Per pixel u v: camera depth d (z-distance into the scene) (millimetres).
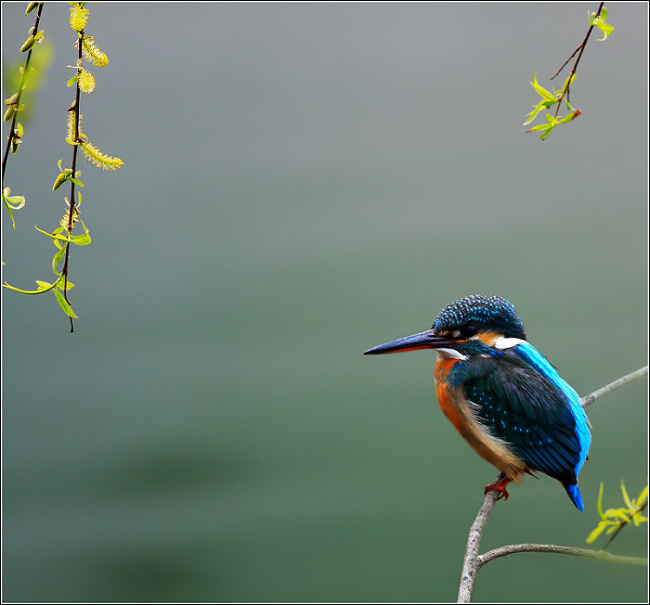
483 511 6727
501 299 7988
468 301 7879
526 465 7523
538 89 4992
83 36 3996
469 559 5652
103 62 4023
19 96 3881
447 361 7965
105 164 4062
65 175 4078
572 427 7371
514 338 7949
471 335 7824
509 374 7562
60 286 4164
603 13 4801
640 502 6316
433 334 7875
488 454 7711
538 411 7359
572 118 4949
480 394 7586
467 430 7777
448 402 7867
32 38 3857
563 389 7645
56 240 4133
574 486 7418
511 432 7473
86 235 4152
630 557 6059
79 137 4074
